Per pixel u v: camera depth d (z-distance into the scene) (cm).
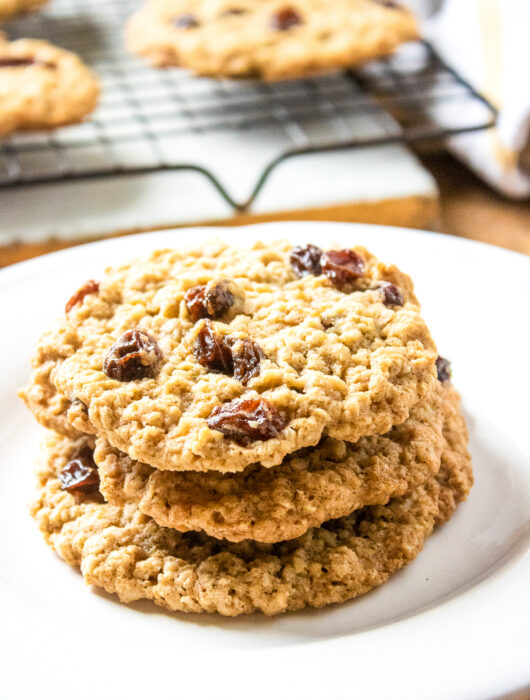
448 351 28
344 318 23
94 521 23
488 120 42
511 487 25
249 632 22
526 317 28
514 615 21
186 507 22
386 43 43
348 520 23
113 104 47
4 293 30
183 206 39
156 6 47
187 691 20
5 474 26
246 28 44
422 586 23
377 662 20
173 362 23
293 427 21
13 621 21
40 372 24
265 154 43
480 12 44
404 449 23
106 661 20
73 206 39
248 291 24
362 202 39
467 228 41
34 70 41
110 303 24
